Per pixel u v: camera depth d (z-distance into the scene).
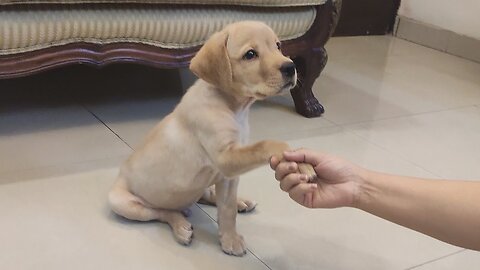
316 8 1.95
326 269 1.17
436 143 1.90
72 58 1.55
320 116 2.03
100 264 1.11
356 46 3.17
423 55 3.10
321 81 2.46
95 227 1.23
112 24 1.56
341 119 2.02
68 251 1.14
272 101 2.12
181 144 1.15
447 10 3.19
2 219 1.23
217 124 1.08
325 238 1.28
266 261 1.18
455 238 0.92
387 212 0.96
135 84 2.17
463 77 2.75
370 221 1.37
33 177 1.41
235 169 1.05
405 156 1.76
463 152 1.85
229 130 1.08
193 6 1.68
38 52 1.51
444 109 2.26
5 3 1.40
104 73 2.25
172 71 2.36
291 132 1.85
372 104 2.22
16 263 1.09
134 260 1.14
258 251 1.21
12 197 1.32
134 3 1.58
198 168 1.16
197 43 1.74
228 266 1.15
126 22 1.58
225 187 1.17
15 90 1.97
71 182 1.41
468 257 1.28
